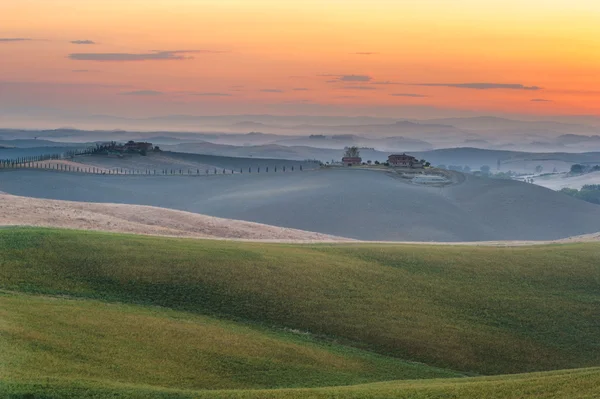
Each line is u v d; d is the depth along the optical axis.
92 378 79.38
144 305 115.31
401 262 147.88
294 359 98.88
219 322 111.94
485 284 138.12
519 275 143.88
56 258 128.25
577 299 133.38
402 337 114.00
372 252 154.12
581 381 78.75
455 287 135.75
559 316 125.94
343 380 93.56
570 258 155.62
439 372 103.31
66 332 94.00
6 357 81.25
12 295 109.25
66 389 72.88
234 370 91.69
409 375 100.06
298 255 146.12
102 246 137.25
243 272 131.50
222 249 144.62
